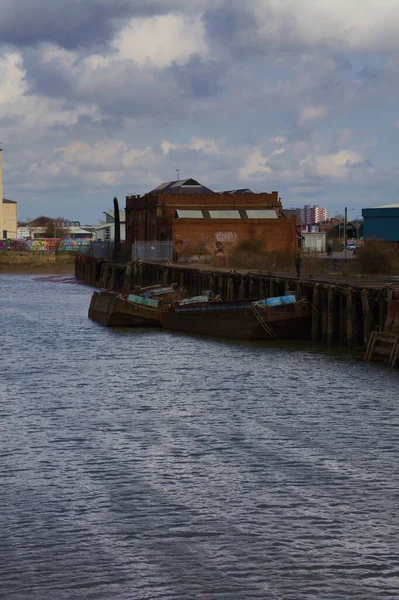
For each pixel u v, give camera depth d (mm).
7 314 95562
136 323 81250
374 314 58969
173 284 90312
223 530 26734
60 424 40125
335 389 47031
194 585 23234
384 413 41312
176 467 32938
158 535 26406
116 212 152375
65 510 28516
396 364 52656
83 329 79938
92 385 50344
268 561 24562
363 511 28188
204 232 136750
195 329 75000
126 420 40781
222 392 47312
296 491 30078
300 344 65312
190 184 158750
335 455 34281
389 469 32438
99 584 23328
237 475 31859
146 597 22625
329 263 104625
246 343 66875
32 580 23578
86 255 169000
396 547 25438
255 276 79125
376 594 22734
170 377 52500
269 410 42469
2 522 27531
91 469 32812
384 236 132125
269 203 145375
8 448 35844
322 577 23625
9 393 48000
